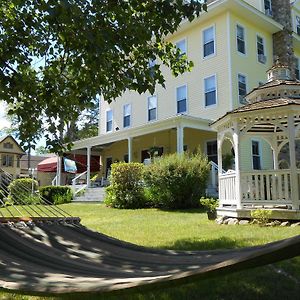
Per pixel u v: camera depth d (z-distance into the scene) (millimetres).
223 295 3945
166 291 4062
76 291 2020
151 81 5320
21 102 5859
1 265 3066
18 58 5812
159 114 20766
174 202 13930
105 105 25125
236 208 9617
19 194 7562
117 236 7840
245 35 18719
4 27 5520
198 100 18812
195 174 13781
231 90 17406
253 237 7109
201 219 10508
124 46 4711
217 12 18281
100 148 25234
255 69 18906
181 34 20188
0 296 4023
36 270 2961
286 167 16500
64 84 5734
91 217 11898
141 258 3541
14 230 4398
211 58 18453
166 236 7727
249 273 4609
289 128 8977
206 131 18359
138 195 14938
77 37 4938
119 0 4629
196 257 3330
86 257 3598
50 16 4266
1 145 41375
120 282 2086
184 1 4844
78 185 22078
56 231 4547
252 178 9625
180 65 5836
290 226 8531
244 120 9789
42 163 28688
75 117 5914
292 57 20000
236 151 9719
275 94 10883
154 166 14305
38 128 5797
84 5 4133
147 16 4750
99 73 5340
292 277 4449
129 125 22703
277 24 19781
